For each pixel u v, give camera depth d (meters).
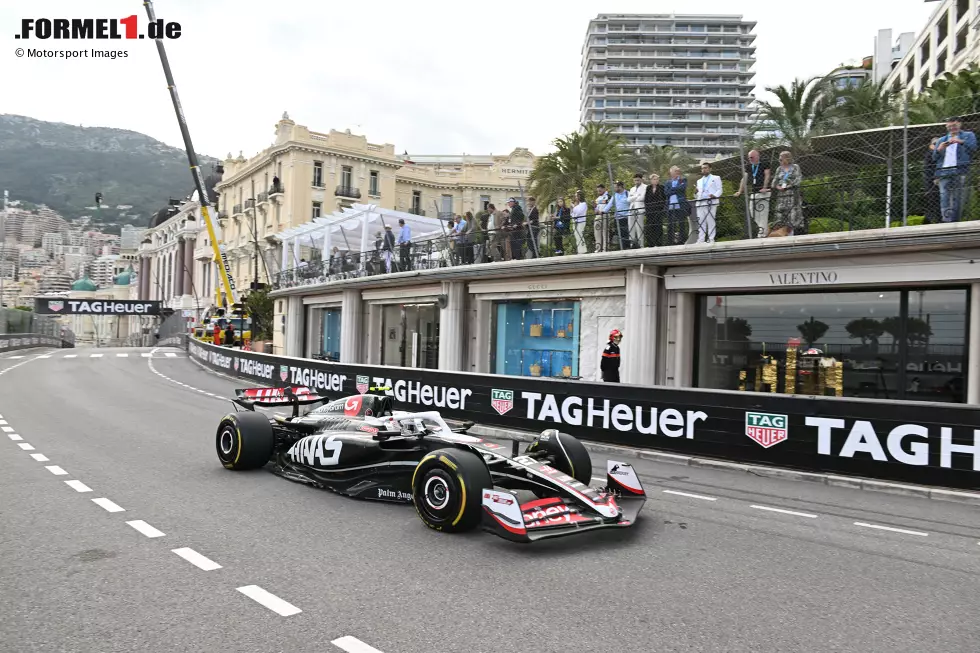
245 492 8.09
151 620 4.39
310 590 4.94
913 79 50.38
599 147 27.58
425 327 25.11
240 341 41.66
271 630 4.25
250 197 59.25
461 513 6.20
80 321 122.00
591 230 17.41
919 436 8.96
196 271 75.31
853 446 9.42
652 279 16.14
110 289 123.62
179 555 5.73
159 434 12.77
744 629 4.40
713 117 142.62
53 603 4.67
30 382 24.23
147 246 101.50
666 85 144.25
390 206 55.91
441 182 58.94
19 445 11.41
